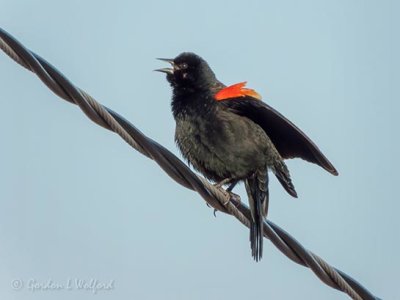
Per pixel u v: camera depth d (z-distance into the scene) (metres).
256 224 10.20
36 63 7.55
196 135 11.69
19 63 7.57
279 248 9.52
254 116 11.66
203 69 12.06
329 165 10.45
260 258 10.02
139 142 8.50
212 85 12.04
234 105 11.59
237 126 11.41
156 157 8.67
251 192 11.57
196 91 11.93
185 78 12.00
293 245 9.39
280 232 9.52
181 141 11.94
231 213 9.73
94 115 8.10
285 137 11.51
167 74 12.16
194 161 11.98
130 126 8.37
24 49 7.47
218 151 11.52
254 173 11.54
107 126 8.23
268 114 11.33
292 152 11.59
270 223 9.84
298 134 10.93
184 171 8.88
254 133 11.42
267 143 11.46
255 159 11.42
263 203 11.55
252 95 10.95
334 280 9.30
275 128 11.53
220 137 11.46
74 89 7.82
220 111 11.56
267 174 11.59
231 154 11.45
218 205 9.52
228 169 11.59
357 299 9.42
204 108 11.63
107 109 8.18
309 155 11.23
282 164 11.53
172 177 8.91
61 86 7.77
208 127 11.54
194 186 9.09
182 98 11.94
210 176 12.02
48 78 7.69
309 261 9.35
